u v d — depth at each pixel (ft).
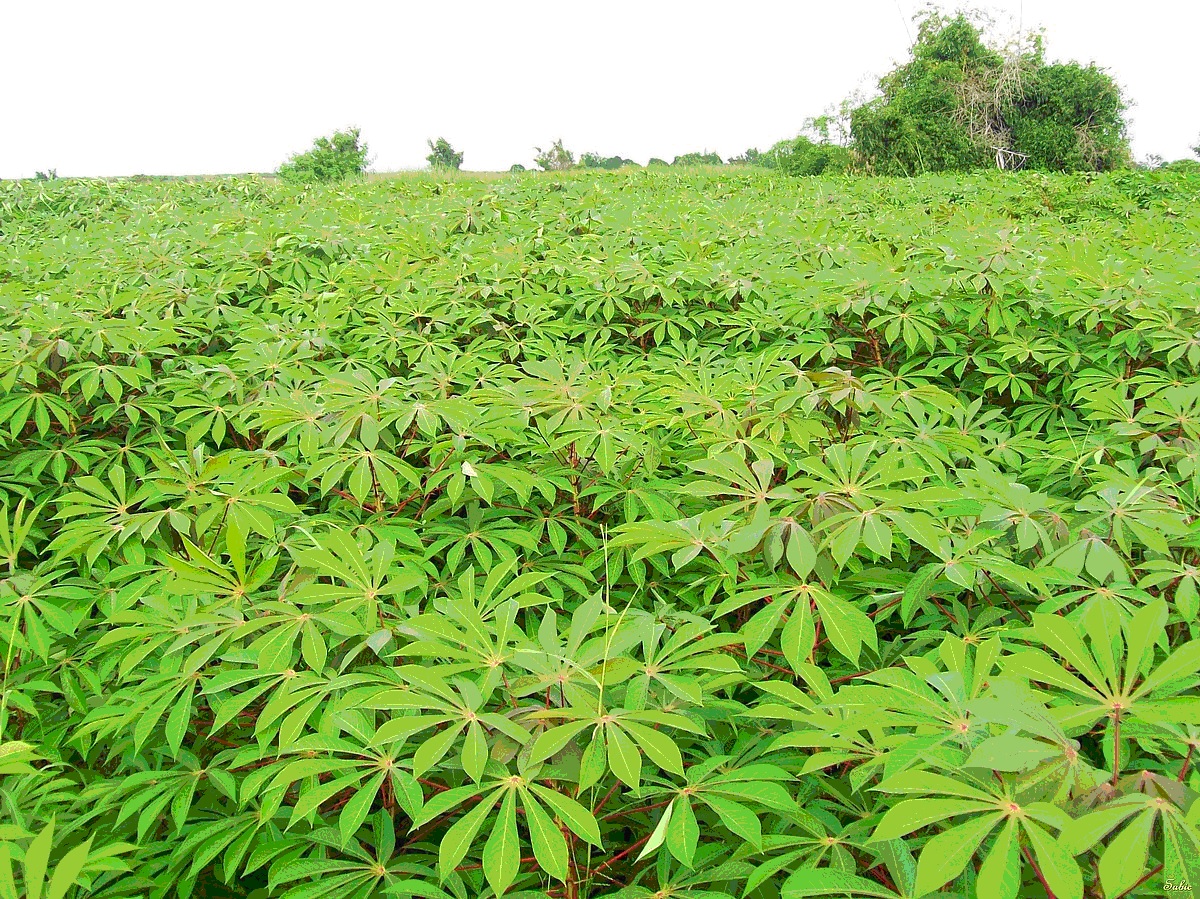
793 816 5.34
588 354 15.35
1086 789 4.07
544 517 9.88
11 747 5.53
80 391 12.89
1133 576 7.25
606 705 5.35
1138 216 32.86
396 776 5.46
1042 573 6.67
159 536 9.02
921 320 14.34
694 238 21.34
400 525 9.41
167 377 13.92
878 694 5.15
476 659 5.68
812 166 80.38
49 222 34.24
